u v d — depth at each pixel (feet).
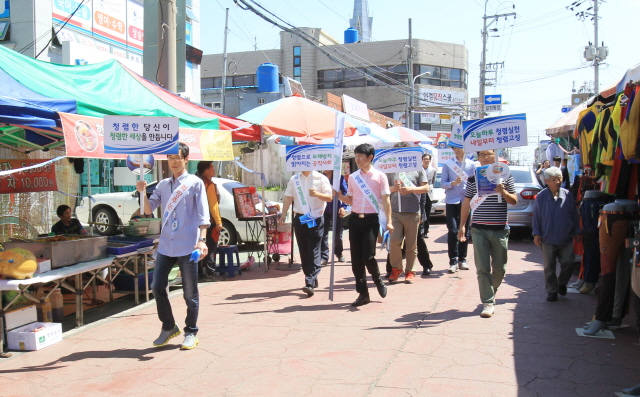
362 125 35.06
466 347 15.43
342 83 141.08
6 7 41.57
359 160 20.49
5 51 21.62
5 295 16.70
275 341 16.57
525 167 41.86
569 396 11.99
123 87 24.97
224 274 28.04
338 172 20.62
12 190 23.80
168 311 16.29
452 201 27.17
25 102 16.83
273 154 62.80
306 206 23.24
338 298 22.24
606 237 16.16
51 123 16.97
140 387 13.32
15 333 16.42
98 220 44.68
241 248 38.73
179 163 16.34
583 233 21.45
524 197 37.17
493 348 15.29
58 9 43.09
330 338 16.67
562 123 29.63
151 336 17.63
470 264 29.66
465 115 139.85
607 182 17.63
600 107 19.31
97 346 16.71
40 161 24.82
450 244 27.22
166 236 16.05
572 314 18.78
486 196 18.79
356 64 139.85
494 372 13.47
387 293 22.81
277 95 82.74
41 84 20.04
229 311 20.59
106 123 17.21
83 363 15.19
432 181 32.99
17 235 26.94
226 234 36.42
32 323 17.26
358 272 20.71
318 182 23.65
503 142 18.43
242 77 142.72
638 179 16.48
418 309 19.94
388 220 20.68
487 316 18.47
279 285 25.36
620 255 16.84
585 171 23.80
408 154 24.21
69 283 21.31
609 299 16.25
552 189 20.51
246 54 142.51
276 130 27.63
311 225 22.81
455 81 145.18
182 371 14.32
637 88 13.37
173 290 24.98
